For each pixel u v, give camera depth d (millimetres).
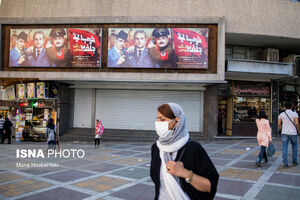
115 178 5938
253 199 4496
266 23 13961
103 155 9125
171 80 13180
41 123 14523
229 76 14789
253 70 13555
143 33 13344
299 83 17219
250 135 15109
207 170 1715
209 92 14172
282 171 6484
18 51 14078
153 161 1901
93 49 13531
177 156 1756
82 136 14344
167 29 13242
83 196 4668
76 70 13758
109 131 14727
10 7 14648
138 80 13289
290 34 14203
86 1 14078
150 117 14898
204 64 13125
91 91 15281
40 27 14031
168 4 13727
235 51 15906
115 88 14977
